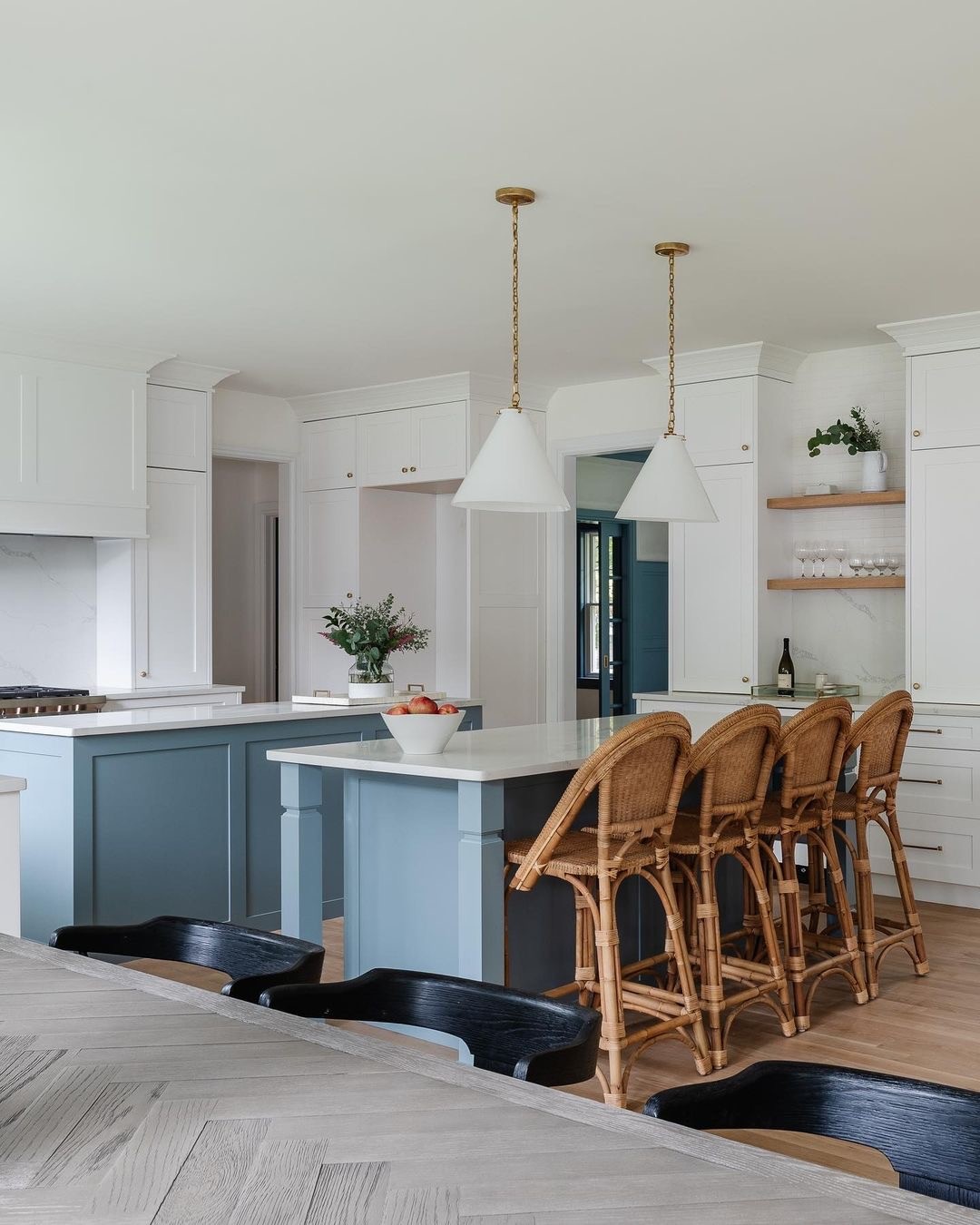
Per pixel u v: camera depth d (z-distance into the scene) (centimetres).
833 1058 342
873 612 611
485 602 704
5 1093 126
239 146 346
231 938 203
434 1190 103
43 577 640
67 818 401
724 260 458
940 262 462
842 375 619
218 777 446
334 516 750
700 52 289
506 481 366
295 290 501
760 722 337
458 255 452
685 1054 350
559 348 612
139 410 623
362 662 525
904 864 429
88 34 279
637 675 957
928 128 335
